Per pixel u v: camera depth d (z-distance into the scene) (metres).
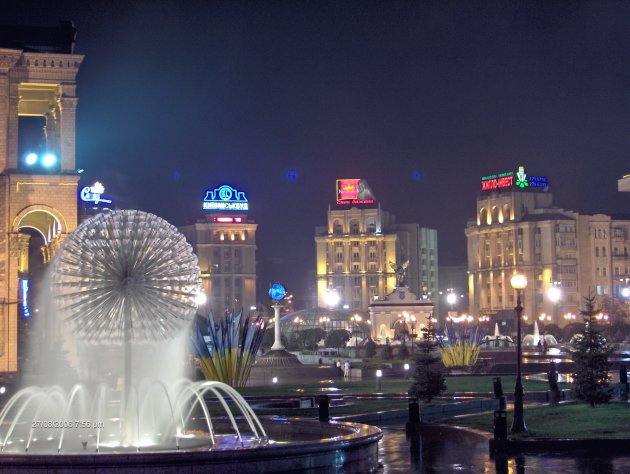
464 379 69.31
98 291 27.39
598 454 29.91
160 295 27.77
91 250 27.50
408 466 27.94
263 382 69.62
